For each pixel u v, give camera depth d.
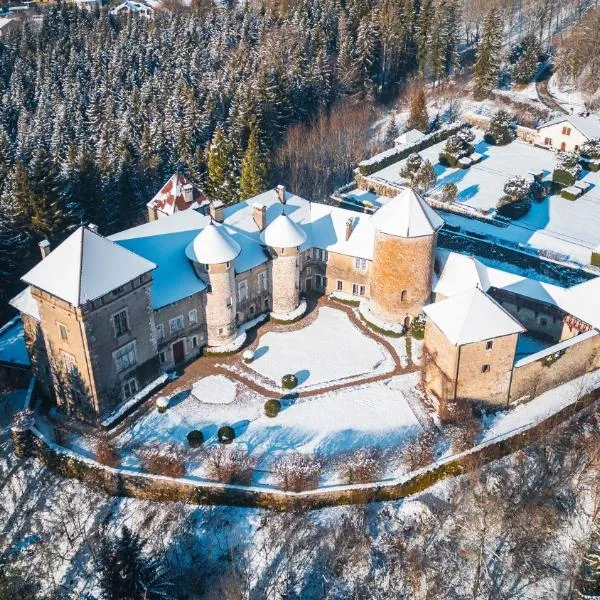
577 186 99.75
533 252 83.50
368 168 104.50
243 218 71.69
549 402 61.09
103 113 117.62
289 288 71.31
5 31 171.62
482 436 57.25
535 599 47.34
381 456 55.91
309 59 131.38
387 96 140.50
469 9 166.88
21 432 56.38
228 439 56.88
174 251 64.62
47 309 55.53
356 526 51.25
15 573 49.19
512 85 140.25
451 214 95.31
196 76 131.75
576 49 135.38
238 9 169.62
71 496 54.31
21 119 120.50
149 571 45.78
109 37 152.75
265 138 109.06
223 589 47.91
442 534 50.88
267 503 52.41
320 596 47.94
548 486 53.41
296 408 60.94
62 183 88.44
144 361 60.91
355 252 72.38
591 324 62.69
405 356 67.62
